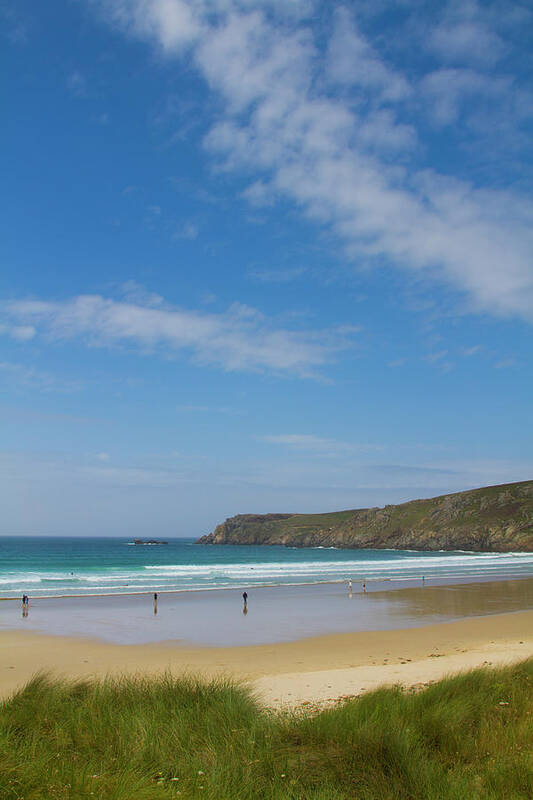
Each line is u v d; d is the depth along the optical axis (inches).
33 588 1818.4
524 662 514.6
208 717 323.3
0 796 201.8
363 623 1109.7
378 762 253.9
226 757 259.1
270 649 840.3
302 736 296.5
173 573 2559.1
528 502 6427.2
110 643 892.0
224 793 219.6
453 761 266.5
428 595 1624.0
